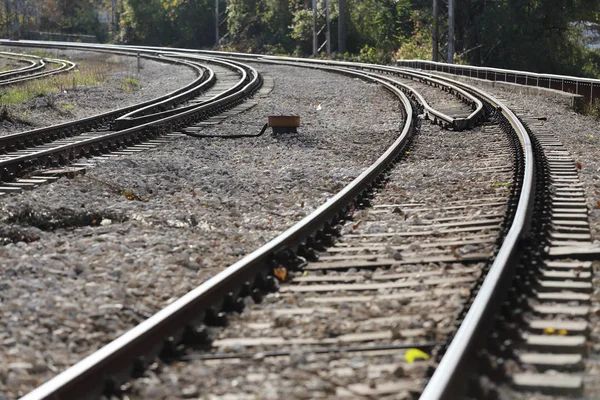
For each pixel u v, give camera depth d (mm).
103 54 119938
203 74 75688
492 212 18703
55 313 12422
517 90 61719
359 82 69000
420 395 9133
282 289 13695
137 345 10359
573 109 49000
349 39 141375
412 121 38469
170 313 11008
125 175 25094
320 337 11430
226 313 12391
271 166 27750
